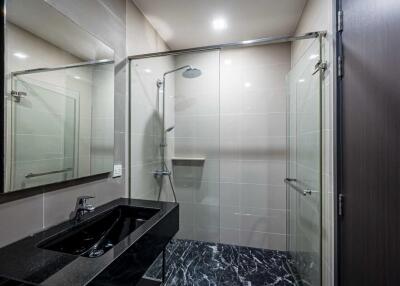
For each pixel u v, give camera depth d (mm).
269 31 2178
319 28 1483
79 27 1210
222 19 1967
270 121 2361
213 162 2379
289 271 1999
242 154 2434
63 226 1070
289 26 2086
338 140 1248
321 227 1442
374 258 913
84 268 708
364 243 988
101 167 1391
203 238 2365
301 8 1813
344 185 1187
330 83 1329
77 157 1206
